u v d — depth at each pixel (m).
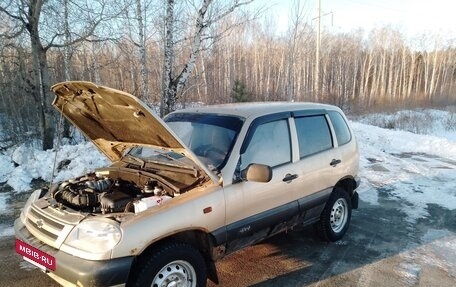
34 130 14.87
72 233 2.88
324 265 4.37
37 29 10.74
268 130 4.05
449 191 7.72
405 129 23.23
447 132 23.42
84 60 14.95
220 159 3.60
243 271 4.19
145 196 3.36
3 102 16.53
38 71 11.28
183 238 3.29
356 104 40.59
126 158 4.14
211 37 11.77
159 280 3.03
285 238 5.12
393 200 7.07
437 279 4.09
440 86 56.84
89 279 2.67
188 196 3.23
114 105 3.29
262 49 44.56
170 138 3.26
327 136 4.89
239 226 3.58
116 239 2.76
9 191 7.25
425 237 5.29
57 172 8.23
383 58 55.97
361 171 9.51
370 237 5.25
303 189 4.33
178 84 10.34
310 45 44.25
